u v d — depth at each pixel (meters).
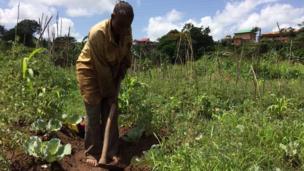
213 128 3.08
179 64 6.41
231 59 7.04
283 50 7.68
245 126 3.05
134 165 2.79
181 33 5.76
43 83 3.52
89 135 2.92
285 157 2.77
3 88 3.28
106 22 2.81
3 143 2.71
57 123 3.10
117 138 2.99
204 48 8.01
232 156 2.58
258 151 2.70
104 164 2.73
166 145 2.93
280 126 3.03
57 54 6.02
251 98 4.20
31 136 2.86
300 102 4.20
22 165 2.66
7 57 4.21
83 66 2.90
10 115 3.02
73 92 4.34
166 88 4.51
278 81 5.30
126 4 2.75
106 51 2.82
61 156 2.75
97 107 2.92
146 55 6.84
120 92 3.64
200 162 2.56
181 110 3.74
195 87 4.45
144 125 3.24
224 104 3.97
